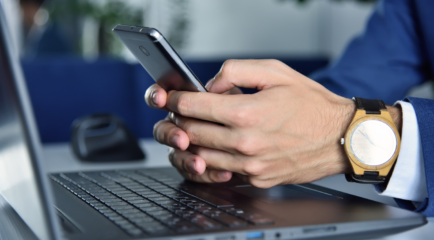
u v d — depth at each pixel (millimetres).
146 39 481
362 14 3307
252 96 536
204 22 3734
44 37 3340
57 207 481
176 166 651
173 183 639
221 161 574
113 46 3506
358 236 424
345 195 554
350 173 583
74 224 408
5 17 286
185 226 391
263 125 527
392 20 1270
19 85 281
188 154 619
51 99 2172
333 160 576
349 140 556
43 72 2160
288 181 579
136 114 2283
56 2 3352
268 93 540
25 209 348
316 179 591
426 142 556
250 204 492
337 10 3578
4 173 387
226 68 564
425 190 576
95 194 551
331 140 564
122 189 587
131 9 3477
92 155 982
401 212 465
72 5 3363
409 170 578
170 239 365
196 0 3678
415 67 1257
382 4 1322
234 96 540
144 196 535
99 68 2234
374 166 563
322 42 3842
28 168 295
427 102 597
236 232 380
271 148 539
